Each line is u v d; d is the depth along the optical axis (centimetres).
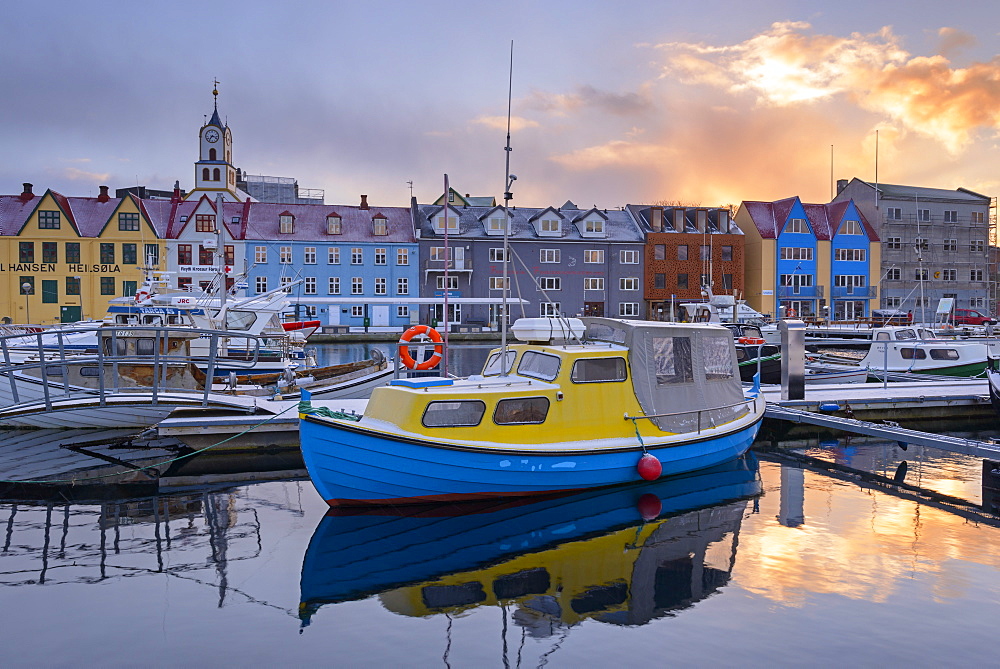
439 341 1373
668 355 1272
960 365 2600
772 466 1466
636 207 6275
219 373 2053
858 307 6406
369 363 2053
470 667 662
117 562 921
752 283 6275
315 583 857
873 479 1364
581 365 1170
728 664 666
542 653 688
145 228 5266
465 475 1083
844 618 759
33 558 934
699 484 1298
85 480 1331
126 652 687
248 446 1541
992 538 1017
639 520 1092
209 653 687
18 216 5200
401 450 1041
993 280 7081
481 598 819
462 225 5781
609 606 796
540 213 5878
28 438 1634
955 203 6762
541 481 1137
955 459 1540
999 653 686
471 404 1091
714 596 819
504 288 1246
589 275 5888
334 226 5600
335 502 1070
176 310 2192
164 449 1573
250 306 2469
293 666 664
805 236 6222
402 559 934
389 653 689
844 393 2072
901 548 976
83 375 1834
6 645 698
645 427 1229
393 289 5603
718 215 6209
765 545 991
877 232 6475
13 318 5097
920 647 697
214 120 6212
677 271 6038
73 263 5178
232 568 903
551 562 928
